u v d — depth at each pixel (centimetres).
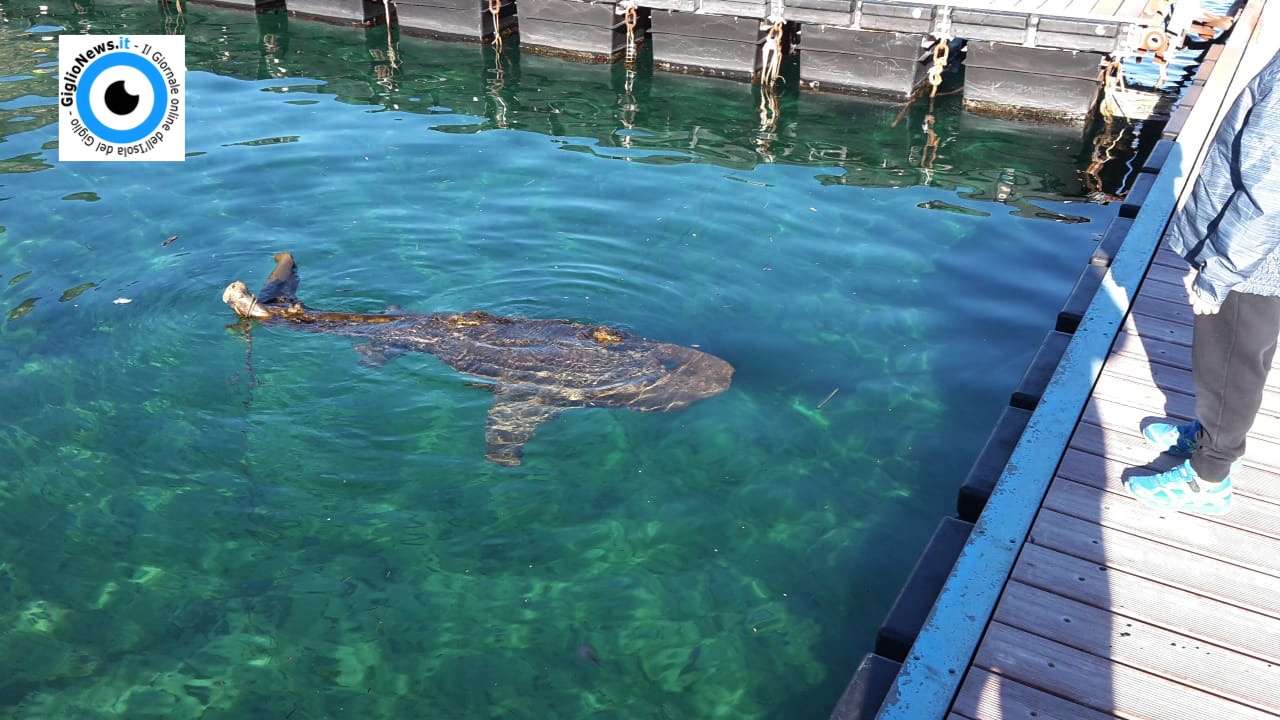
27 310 705
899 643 409
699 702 425
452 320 682
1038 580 418
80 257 786
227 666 438
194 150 1030
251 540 510
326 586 483
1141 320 613
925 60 1274
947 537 459
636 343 657
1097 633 392
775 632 462
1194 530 445
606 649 451
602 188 949
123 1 1672
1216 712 358
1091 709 361
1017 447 499
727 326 712
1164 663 379
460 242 830
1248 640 388
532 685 431
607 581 490
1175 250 419
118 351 664
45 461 560
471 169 994
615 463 571
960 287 771
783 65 1394
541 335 665
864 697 380
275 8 1656
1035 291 765
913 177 998
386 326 685
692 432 598
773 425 607
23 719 409
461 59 1399
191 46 1436
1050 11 1201
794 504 543
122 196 909
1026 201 941
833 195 946
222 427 593
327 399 622
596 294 750
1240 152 360
